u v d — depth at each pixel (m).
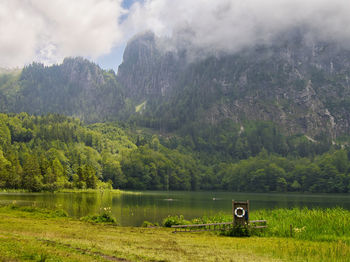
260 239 35.72
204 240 33.56
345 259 25.05
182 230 43.47
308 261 24.30
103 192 170.75
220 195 195.00
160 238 34.03
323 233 38.06
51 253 20.58
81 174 182.12
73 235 31.55
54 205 84.69
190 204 111.12
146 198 140.38
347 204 121.44
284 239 35.88
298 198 167.88
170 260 22.12
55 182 161.25
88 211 75.31
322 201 140.88
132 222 61.78
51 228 36.25
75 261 19.09
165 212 81.25
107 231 37.94
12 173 157.25
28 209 56.16
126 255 22.67
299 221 43.53
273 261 23.62
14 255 19.03
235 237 37.53
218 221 49.97
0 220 40.44
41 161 177.38
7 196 119.38
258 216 50.41
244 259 23.92
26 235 28.42
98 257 21.03
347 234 37.50
